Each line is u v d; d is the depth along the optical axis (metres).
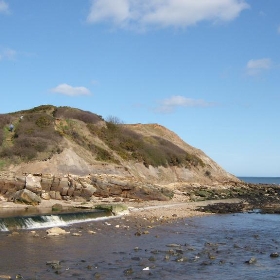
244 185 83.56
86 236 24.38
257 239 25.83
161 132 99.25
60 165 49.31
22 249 19.95
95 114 74.38
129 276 15.91
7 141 52.69
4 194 39.12
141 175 64.00
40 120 58.97
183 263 18.38
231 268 17.78
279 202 54.97
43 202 37.91
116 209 35.56
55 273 15.91
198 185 70.81
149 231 27.59
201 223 33.19
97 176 47.09
